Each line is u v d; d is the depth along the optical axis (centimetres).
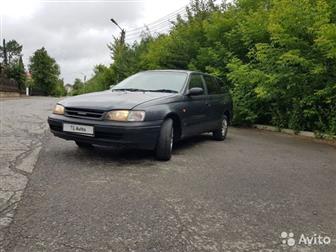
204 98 703
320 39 824
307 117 1016
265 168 544
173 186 420
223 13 1512
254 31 1174
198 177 466
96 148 609
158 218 324
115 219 316
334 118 930
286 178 490
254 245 285
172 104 563
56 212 325
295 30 940
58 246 265
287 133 1063
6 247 260
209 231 304
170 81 652
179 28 1758
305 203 389
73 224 302
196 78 707
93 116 500
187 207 355
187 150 662
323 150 764
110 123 486
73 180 421
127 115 490
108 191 388
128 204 353
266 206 372
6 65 4825
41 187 390
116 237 284
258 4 1327
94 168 480
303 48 947
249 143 806
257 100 1151
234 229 312
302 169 554
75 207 338
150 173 470
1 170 448
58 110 534
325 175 523
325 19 855
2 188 381
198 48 1596
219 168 525
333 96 899
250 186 440
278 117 1109
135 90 624
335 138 927
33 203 344
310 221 339
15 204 339
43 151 572
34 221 304
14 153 547
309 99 961
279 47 1020
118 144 491
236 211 353
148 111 507
